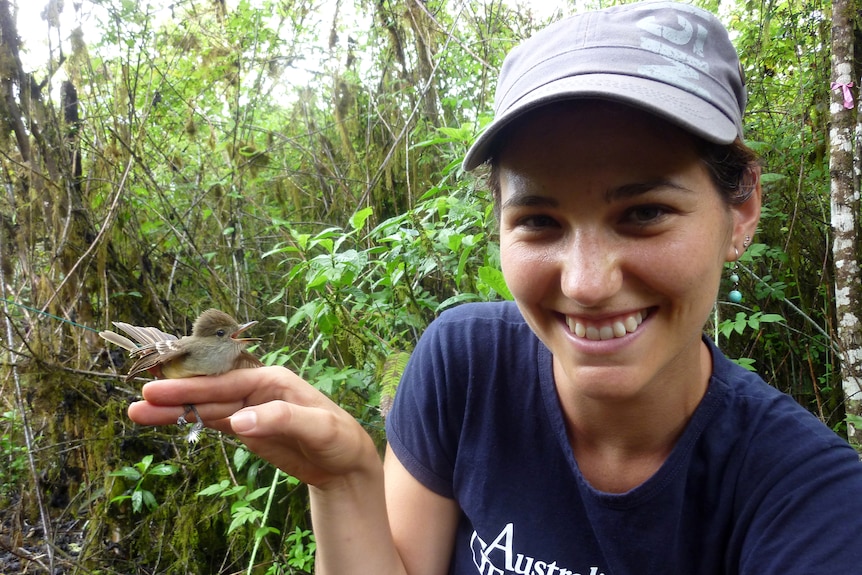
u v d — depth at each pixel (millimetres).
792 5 1402
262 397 419
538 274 373
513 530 446
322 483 427
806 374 1151
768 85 1454
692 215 343
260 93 1700
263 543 939
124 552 1125
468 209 875
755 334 1110
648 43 348
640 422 407
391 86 1611
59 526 1218
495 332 495
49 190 1237
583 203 345
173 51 1629
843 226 964
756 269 1197
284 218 1621
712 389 410
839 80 962
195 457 1135
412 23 1521
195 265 1447
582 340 368
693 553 400
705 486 395
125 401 1204
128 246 1339
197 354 421
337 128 1666
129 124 1392
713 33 365
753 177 391
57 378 1144
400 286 954
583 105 332
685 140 332
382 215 1469
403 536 497
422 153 1481
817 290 1167
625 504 402
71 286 1227
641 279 348
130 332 473
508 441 462
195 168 1749
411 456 510
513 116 341
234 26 1622
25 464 1278
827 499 352
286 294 1269
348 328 917
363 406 962
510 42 1512
